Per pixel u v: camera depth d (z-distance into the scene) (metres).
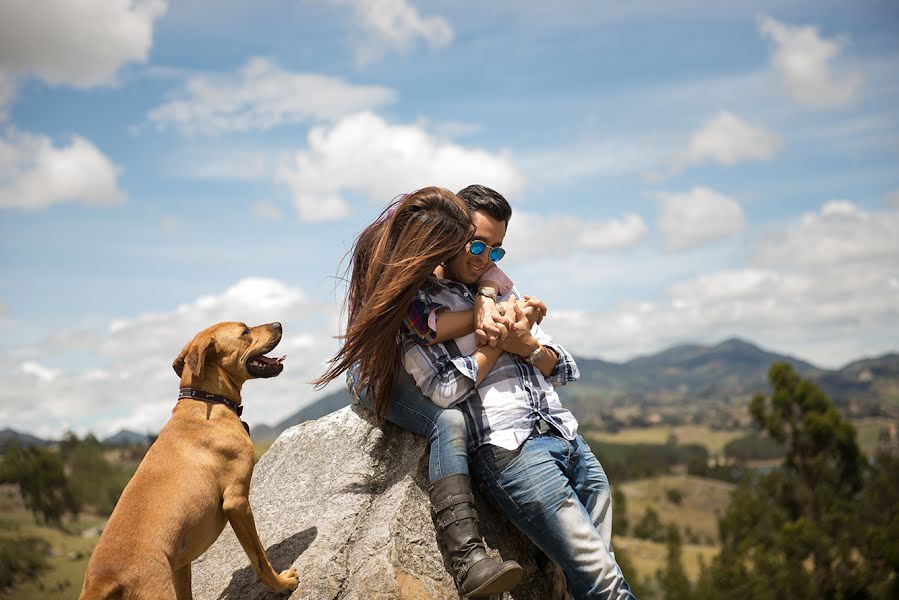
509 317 3.89
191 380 4.05
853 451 45.28
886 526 40.31
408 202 3.81
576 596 3.81
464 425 3.83
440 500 3.70
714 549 108.00
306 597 3.67
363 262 3.97
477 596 3.55
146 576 3.18
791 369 46.50
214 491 3.71
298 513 4.25
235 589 3.91
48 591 49.62
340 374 3.91
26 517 78.75
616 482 183.12
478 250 3.88
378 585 3.59
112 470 96.25
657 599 58.84
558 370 4.16
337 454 4.54
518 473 3.75
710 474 187.12
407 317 3.84
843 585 38.06
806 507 44.88
